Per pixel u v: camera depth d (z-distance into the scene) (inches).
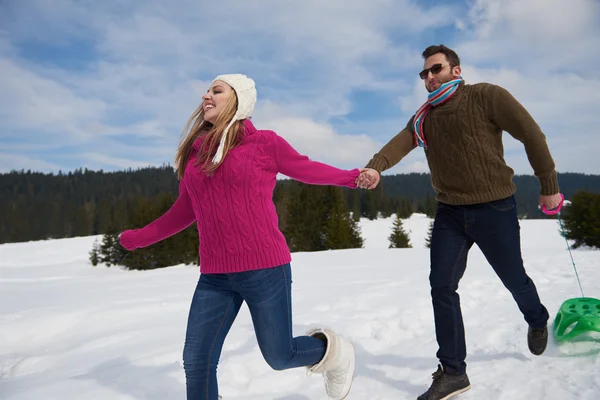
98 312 226.7
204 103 80.7
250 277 75.5
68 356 159.0
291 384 112.9
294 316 182.5
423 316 170.1
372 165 96.0
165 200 1509.6
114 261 1346.0
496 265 95.3
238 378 115.5
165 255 1310.3
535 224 1681.8
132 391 107.7
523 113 88.7
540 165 90.6
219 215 75.5
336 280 285.7
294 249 1465.3
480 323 154.8
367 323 162.7
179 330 179.6
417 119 99.8
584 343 111.2
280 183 1668.3
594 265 263.6
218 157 73.9
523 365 106.0
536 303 100.0
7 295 339.9
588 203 1017.5
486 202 92.4
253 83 80.0
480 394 92.7
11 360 166.9
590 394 85.2
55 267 1302.9
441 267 95.7
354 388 105.3
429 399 90.4
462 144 92.3
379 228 2448.3
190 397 77.6
